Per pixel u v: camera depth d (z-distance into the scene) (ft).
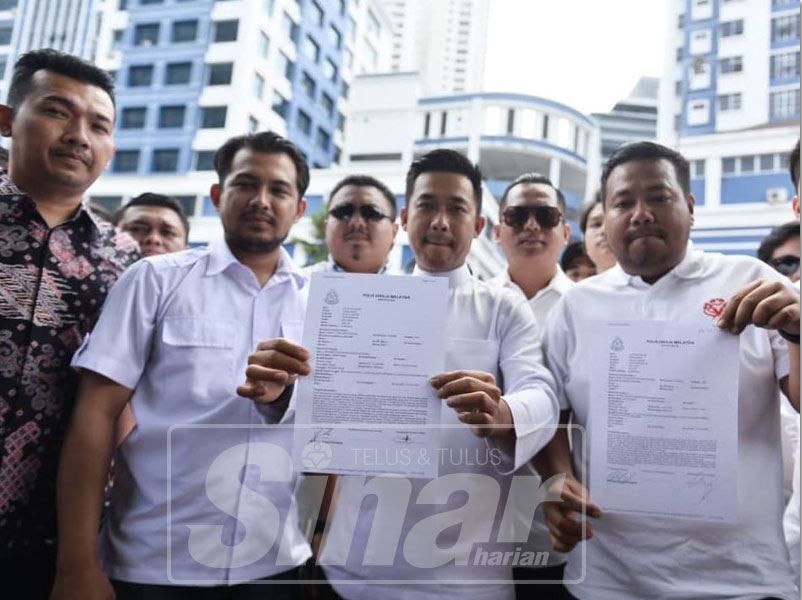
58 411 5.04
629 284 5.13
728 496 4.09
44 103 5.04
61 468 4.43
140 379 4.84
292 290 5.35
